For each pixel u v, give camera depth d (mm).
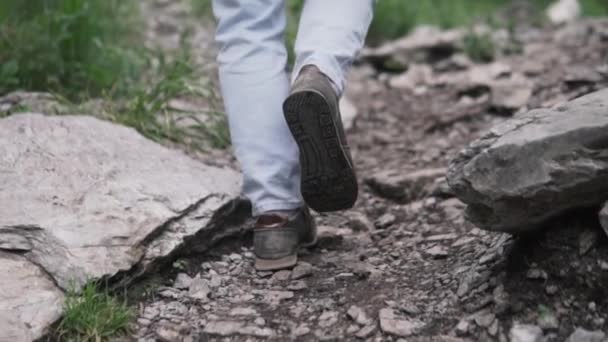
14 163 3119
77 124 3449
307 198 2742
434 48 6000
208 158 3992
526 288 2572
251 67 2846
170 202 3012
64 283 2678
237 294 2842
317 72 2656
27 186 2996
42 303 2586
